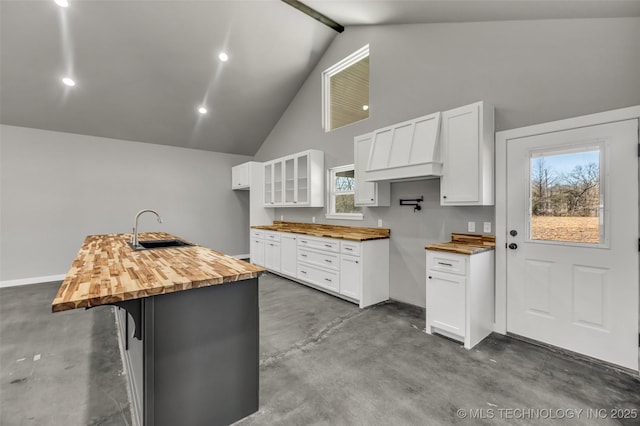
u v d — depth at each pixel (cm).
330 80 494
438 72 326
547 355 237
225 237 668
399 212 368
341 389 194
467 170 272
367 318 317
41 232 476
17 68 377
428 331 279
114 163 538
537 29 255
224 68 456
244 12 387
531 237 259
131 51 394
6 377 211
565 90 241
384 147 336
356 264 353
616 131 216
